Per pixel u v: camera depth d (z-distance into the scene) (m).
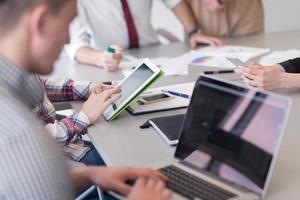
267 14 3.73
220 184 0.89
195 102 1.02
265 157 0.85
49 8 0.71
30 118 0.70
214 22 2.64
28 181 0.67
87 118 1.33
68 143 1.38
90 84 1.60
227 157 0.92
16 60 0.74
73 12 0.76
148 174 0.91
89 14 2.31
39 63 0.77
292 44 2.27
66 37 0.77
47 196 0.69
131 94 1.37
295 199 0.85
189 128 1.02
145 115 1.39
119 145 1.16
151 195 0.81
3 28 0.72
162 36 3.06
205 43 2.41
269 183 0.89
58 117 1.52
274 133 0.84
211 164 0.95
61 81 1.62
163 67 1.94
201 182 0.90
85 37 2.24
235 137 0.91
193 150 1.00
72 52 2.14
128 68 1.97
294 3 3.73
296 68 1.61
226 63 1.95
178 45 2.47
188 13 2.61
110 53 1.97
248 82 1.51
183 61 2.05
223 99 0.96
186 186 0.89
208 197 0.84
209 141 0.97
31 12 0.70
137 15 2.41
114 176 0.95
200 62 2.01
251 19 2.69
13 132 0.67
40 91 0.88
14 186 0.67
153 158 1.06
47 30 0.73
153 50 2.36
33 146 0.68
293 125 1.21
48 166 0.69
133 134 1.24
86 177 0.99
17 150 0.66
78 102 1.59
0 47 0.73
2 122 0.67
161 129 1.21
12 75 0.75
